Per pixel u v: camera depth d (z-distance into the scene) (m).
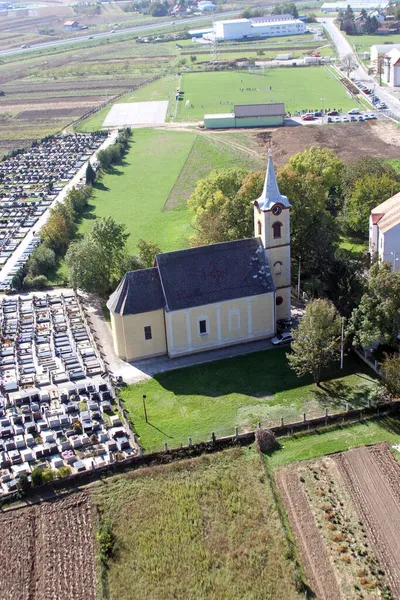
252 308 109.62
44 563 70.94
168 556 70.75
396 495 77.19
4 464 84.50
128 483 81.50
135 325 105.75
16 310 128.00
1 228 175.25
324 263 116.44
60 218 165.50
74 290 132.88
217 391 98.62
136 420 92.62
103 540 72.00
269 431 87.12
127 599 66.31
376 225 133.88
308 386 98.56
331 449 85.19
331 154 167.38
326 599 64.94
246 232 127.25
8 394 99.31
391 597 64.62
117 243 131.75
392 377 89.44
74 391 98.44
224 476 81.81
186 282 106.62
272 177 107.94
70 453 85.69
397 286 97.00
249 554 70.31
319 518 74.62
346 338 100.00
